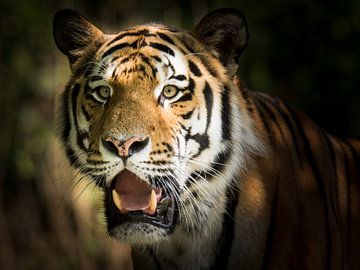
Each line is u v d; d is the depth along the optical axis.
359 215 8.47
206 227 7.35
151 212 6.92
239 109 7.40
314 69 16.59
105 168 6.79
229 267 7.47
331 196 8.05
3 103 16.02
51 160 14.77
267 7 16.70
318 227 7.66
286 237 7.46
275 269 7.44
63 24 7.82
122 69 7.08
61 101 7.57
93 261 14.30
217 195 7.28
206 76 7.29
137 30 7.42
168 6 16.22
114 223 7.12
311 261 7.57
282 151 7.73
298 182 7.74
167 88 7.08
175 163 6.93
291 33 16.72
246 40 7.50
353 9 16.14
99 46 7.55
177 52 7.24
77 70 7.55
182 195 7.16
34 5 16.33
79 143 7.27
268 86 16.38
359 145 8.98
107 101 7.08
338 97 16.33
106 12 15.79
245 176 7.39
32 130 15.60
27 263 14.63
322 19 16.55
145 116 6.81
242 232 7.43
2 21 16.44
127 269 14.14
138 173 6.77
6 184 15.70
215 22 7.47
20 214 15.16
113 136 6.68
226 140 7.27
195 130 7.11
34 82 15.88
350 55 16.23
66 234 14.42
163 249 7.53
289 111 8.27
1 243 14.79
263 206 7.43
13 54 16.28
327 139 8.53
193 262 7.51
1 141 15.85
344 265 8.21
